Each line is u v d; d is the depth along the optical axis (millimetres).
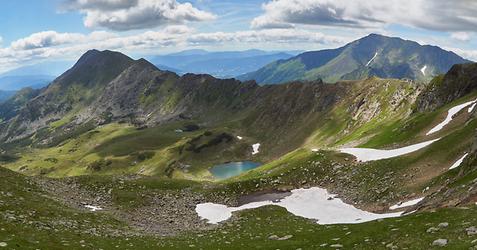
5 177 65812
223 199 84500
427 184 67000
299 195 83875
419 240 33188
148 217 69562
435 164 74375
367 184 80250
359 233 41500
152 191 85875
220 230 59969
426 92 156250
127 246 42094
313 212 71812
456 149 74250
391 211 64125
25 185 65688
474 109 94312
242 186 89562
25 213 46656
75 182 83438
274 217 68875
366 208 70500
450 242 30609
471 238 30172
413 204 62312
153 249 42469
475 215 35312
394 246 33625
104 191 81125
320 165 94875
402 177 75812
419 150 85375
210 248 44812
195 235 54938
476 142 60719
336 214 69250
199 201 83438
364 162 91250
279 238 48875
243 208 78312
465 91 134500
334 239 41750
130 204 75312
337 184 86000
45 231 40562
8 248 31625
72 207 60750
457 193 47469
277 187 88750
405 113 180125
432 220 37656
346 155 98375
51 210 52250
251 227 61188
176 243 47406
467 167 59000
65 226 45750
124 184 86625
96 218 56000
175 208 77750
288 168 96938
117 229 52156
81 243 38969
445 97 142875
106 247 39875
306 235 47844
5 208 46375
